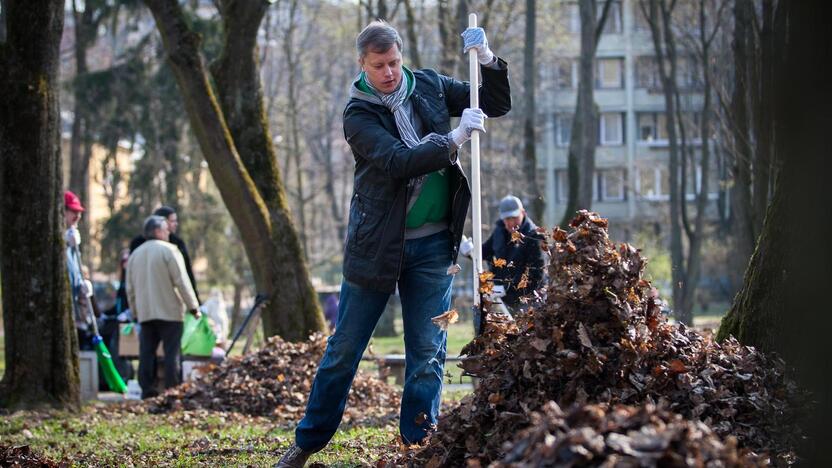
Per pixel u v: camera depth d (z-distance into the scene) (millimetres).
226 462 7414
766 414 5395
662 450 3664
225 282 37188
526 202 34125
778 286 6180
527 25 27250
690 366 5570
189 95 14250
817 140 5258
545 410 4070
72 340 11758
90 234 42906
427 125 6121
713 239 52781
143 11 39719
